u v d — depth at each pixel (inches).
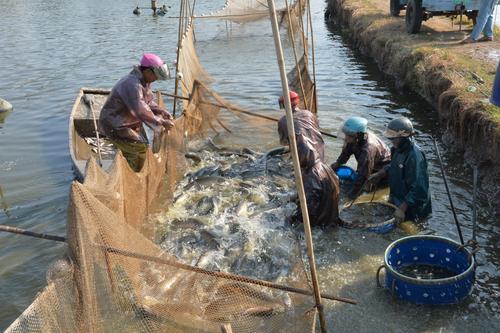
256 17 876.0
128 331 173.8
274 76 597.0
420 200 267.0
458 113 354.0
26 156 403.2
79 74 673.0
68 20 1225.4
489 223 268.7
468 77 404.8
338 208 271.9
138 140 314.5
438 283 198.8
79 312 153.9
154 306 181.3
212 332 180.4
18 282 239.8
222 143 405.1
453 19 639.8
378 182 307.4
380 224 259.8
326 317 203.3
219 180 324.5
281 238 257.3
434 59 457.7
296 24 677.3
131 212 238.2
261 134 409.1
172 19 1167.0
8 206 320.5
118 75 661.3
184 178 338.6
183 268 177.9
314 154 270.4
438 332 192.5
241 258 242.5
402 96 502.0
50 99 563.5
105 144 407.2
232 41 834.2
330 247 252.7
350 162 356.2
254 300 192.5
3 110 521.7
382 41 605.6
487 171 310.2
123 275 175.6
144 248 188.4
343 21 896.9
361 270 233.5
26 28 1112.2
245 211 286.8
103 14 1316.4
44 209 314.7
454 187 310.0
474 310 202.4
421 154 267.6
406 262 231.0
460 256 217.2
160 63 299.9
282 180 328.5
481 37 540.1
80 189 161.9
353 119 290.8
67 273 156.5
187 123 383.6
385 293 215.8
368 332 195.0
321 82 575.2
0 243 274.7
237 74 616.4
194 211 294.2
